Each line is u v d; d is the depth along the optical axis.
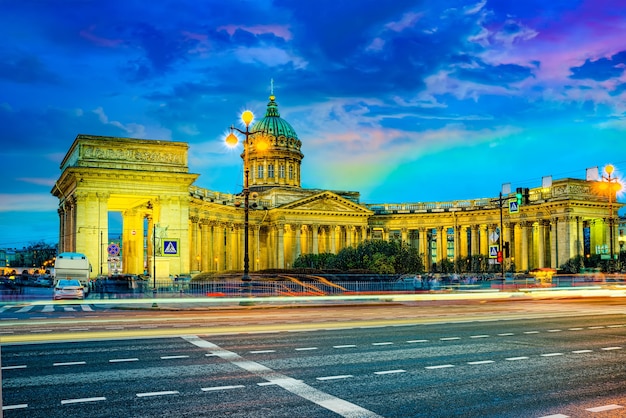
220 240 130.12
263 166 152.38
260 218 139.38
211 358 19.47
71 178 89.00
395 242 97.94
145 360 19.06
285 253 136.38
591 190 125.31
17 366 18.02
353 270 78.50
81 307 49.81
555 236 125.19
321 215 139.00
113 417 12.58
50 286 104.12
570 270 111.88
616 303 50.31
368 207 155.00
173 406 13.45
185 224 90.69
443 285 79.62
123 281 77.25
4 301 60.12
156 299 55.72
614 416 12.83
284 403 13.74
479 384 15.83
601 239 129.00
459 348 21.83
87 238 85.44
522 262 132.00
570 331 27.17
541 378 16.62
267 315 37.66
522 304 49.94
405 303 53.59
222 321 32.53
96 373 17.00
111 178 87.31
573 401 14.09
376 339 24.14
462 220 144.88
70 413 12.84
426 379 16.41
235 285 63.06
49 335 25.38
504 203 133.50
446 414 12.91
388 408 13.35
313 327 28.58
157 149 89.88
